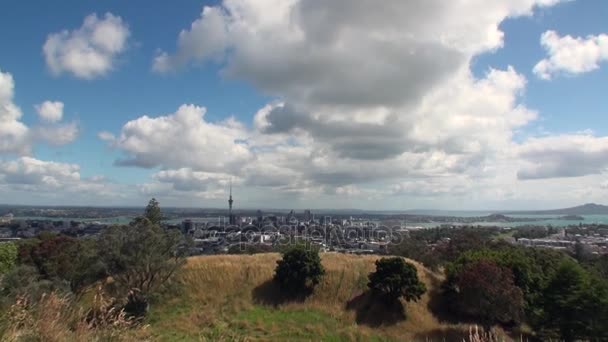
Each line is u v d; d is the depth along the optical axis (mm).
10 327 6070
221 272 40281
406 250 63812
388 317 35750
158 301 34188
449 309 38344
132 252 32531
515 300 33469
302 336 31906
